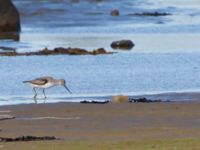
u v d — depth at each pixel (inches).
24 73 1101.1
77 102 852.0
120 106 815.1
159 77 1051.9
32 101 880.9
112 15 2137.1
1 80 1036.5
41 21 2007.9
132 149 597.6
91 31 1754.4
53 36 1660.9
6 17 1787.6
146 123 730.8
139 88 970.7
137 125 721.6
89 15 2144.4
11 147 612.4
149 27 1817.2
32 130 703.7
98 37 1635.1
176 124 725.3
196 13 2199.8
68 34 1699.1
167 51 1348.4
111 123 732.0
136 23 1929.1
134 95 917.8
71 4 2388.0
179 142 625.0
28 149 604.1
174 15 2144.4
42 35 1685.5
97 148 604.1
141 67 1149.1
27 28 1851.6
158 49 1384.1
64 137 667.4
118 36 1646.2
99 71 1110.4
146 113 780.0
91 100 879.7
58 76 1067.9
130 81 1021.8
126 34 1679.4
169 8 2358.5
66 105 827.4
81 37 1640.0
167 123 730.2
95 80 1030.4
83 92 944.3
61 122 738.8
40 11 2197.3
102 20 2020.2
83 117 762.2
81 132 690.8
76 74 1083.9
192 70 1115.9
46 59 1245.1
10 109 812.0
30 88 972.6
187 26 1817.2
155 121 740.0
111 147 607.2
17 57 1268.5
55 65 1179.3
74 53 1311.5
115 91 948.6
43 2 2383.1
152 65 1168.2
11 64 1191.6
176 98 889.5
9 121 745.6
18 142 636.7
